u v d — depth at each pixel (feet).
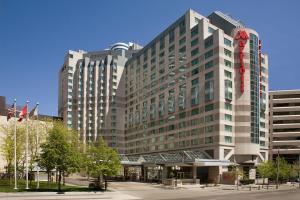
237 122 333.21
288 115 479.41
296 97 485.97
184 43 387.55
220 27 373.40
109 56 612.29
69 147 166.40
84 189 172.35
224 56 333.62
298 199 149.18
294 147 467.11
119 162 182.60
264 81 374.84
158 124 435.94
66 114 623.77
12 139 226.79
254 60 346.13
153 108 452.35
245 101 335.47
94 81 615.98
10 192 145.69
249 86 339.57
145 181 307.37
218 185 273.33
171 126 402.52
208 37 345.72
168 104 411.54
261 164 315.78
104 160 176.76
